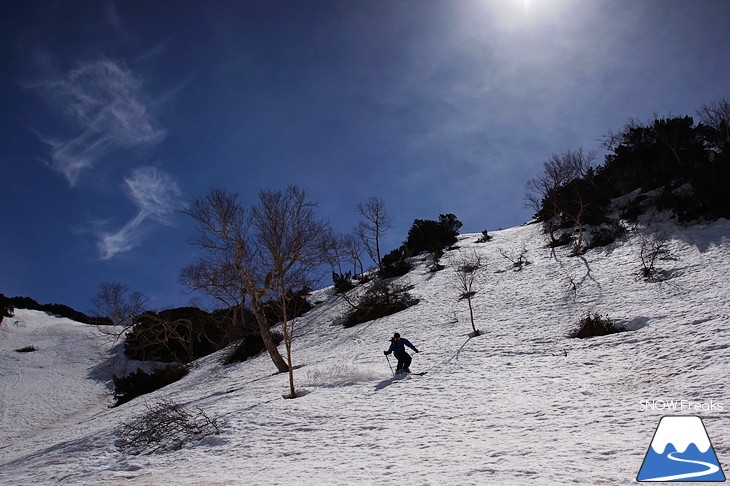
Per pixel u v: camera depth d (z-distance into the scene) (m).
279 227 20.55
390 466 5.92
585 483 4.40
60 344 45.25
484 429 7.38
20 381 33.75
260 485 5.59
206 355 36.59
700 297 14.11
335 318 30.81
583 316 15.93
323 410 10.30
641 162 35.84
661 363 9.57
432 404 9.61
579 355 11.88
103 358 39.94
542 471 4.92
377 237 43.47
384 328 23.44
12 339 47.72
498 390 9.98
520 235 40.78
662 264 19.33
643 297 16.06
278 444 8.16
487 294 24.31
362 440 7.67
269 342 20.41
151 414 11.27
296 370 18.36
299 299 36.50
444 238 46.47
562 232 35.22
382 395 11.07
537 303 19.66
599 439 5.97
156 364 37.88
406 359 13.26
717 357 8.97
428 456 6.21
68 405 28.03
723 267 16.38
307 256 21.62
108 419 18.39
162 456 8.74
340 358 18.66
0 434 22.73
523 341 14.66
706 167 25.41
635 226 27.53
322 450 7.36
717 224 21.86
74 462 9.60
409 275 36.25
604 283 19.56
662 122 34.81
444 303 25.30
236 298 24.25
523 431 6.93
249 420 10.27
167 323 35.66
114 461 9.09
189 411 12.48
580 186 35.44
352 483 5.27
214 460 7.71
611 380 9.30
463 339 16.80
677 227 24.00
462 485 4.72
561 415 7.54
